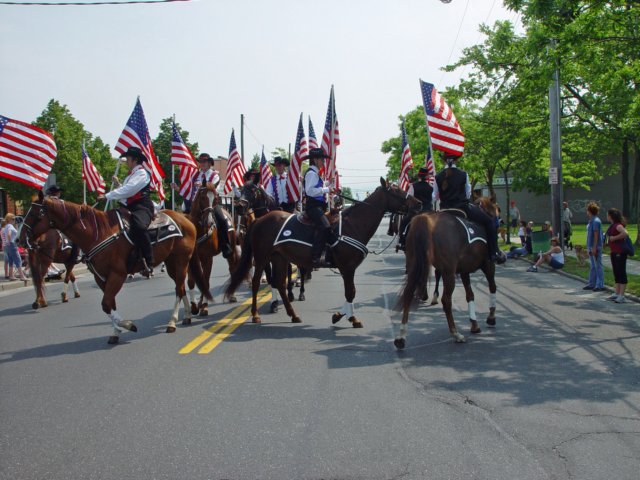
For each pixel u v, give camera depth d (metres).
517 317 9.83
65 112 35.72
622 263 11.31
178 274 9.12
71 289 15.84
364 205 9.02
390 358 7.12
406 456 4.27
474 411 5.21
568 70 17.58
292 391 5.83
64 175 34.84
